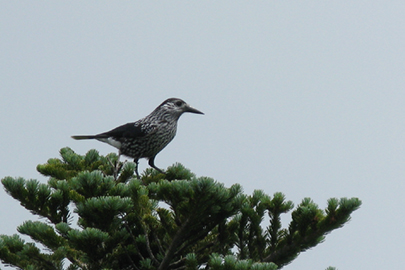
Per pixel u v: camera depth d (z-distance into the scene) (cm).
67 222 1166
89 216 1034
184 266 1094
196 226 1033
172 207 1010
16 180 1123
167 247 1079
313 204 1154
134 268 1150
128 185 1095
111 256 1143
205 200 966
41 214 1152
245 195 1148
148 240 1087
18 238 1116
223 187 982
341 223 1134
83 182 1091
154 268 1100
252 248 1182
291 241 1175
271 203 1171
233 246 1263
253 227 1152
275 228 1178
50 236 1065
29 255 1048
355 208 1120
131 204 1028
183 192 970
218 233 1127
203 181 951
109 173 1480
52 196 1139
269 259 1187
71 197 1077
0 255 1039
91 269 1077
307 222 1148
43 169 1409
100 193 1097
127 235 1091
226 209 1015
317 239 1176
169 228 1048
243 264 948
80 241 1005
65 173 1413
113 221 1070
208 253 1186
